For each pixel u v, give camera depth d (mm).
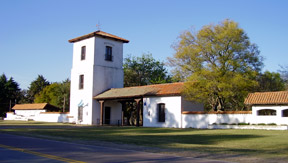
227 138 18047
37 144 13977
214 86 26734
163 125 30328
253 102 24359
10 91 79000
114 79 39500
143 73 54250
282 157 10508
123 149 12398
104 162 8961
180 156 10508
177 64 29234
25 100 84125
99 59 37938
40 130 24484
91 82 37000
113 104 38656
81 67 39000
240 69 26719
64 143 14570
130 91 34344
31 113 51312
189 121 28469
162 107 31078
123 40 40688
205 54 27875
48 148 12430
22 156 10039
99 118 37094
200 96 27250
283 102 22703
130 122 43719
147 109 32062
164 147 13188
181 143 15242
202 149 12484
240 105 34062
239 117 25547
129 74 52156
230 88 26062
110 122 37938
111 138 17469
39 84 89312
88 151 11586
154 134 21391
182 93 28734
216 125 26312
